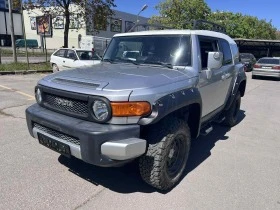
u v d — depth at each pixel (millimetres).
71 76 3354
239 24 47375
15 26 50594
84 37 26922
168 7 34875
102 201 3180
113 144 2779
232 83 5664
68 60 14477
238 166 4199
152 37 4238
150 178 3242
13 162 4016
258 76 17875
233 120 6254
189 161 4332
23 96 8516
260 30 55531
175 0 34094
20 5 19031
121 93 2826
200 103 3744
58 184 3488
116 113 2814
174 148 3453
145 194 3355
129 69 3682
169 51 4016
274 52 42125
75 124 2955
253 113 7820
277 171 4074
